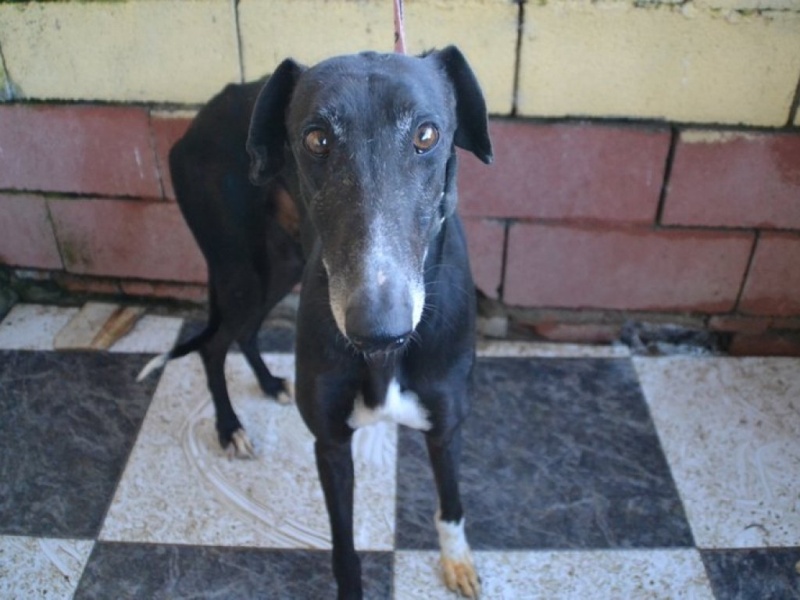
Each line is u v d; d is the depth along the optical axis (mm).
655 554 729
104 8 834
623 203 886
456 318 591
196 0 821
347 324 435
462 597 694
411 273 457
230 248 727
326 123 467
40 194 963
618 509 770
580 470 809
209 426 864
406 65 498
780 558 722
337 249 460
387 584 706
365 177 460
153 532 754
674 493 783
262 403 893
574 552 732
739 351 962
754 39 790
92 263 1009
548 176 875
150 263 999
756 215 878
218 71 864
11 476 807
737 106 831
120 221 969
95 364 943
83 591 704
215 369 807
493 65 828
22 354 955
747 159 846
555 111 850
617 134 844
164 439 848
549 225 907
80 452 833
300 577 715
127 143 911
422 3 801
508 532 750
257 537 749
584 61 817
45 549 738
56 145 921
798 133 831
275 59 852
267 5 818
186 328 1002
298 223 710
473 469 812
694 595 695
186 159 713
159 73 872
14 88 897
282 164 583
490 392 901
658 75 820
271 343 976
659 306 952
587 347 967
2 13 848
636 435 845
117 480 803
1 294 1021
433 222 511
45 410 882
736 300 935
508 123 851
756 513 761
